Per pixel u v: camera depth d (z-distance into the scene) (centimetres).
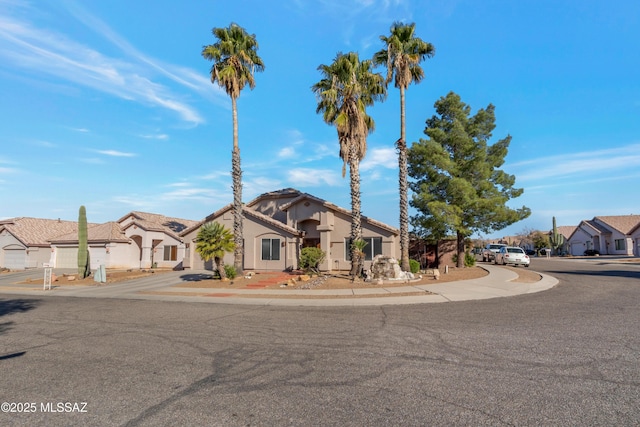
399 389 522
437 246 3197
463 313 1131
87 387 556
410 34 2308
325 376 584
